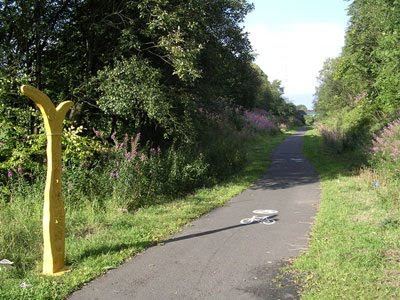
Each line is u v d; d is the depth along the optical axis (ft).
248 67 62.44
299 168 59.26
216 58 46.75
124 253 21.08
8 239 21.35
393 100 44.60
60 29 40.42
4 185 31.91
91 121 43.27
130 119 42.91
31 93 17.97
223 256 20.93
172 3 37.50
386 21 34.83
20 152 32.35
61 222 18.86
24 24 36.35
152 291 16.79
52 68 41.50
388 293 15.28
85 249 21.44
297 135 155.63
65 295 16.34
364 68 56.39
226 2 45.73
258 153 82.12
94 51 40.57
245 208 32.91
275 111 216.13
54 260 18.56
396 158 35.42
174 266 19.58
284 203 34.47
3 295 15.97
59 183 18.86
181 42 36.55
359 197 33.53
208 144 52.06
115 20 39.37
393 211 27.40
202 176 43.34
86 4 39.75
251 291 16.58
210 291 16.70
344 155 67.21
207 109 50.31
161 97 36.63
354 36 56.29
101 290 16.89
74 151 33.86
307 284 16.80
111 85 35.86
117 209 30.25
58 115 18.92
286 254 20.94
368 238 21.74
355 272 17.37
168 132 40.81
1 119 33.55
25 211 27.07
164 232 25.27
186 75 36.81
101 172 33.99
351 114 84.94
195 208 32.17
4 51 36.40
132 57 36.47
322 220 26.81
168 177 37.19
